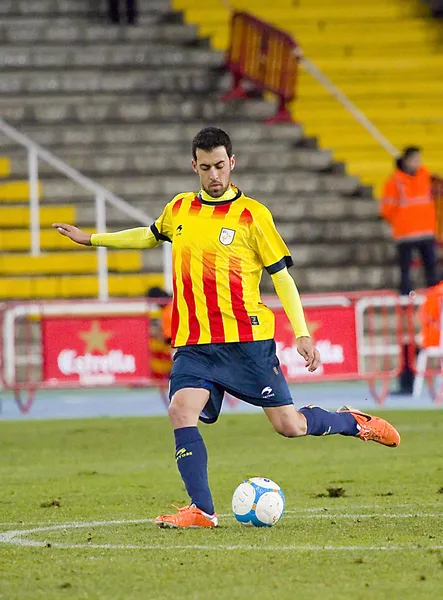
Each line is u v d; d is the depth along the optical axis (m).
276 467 33.91
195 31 92.62
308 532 22.55
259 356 23.33
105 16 93.62
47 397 63.34
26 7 92.56
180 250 23.41
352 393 60.03
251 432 44.09
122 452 38.72
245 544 21.31
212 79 88.44
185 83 87.88
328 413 24.97
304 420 24.41
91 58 88.12
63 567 19.61
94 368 53.72
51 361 53.44
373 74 94.38
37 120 83.38
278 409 23.83
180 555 20.38
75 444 41.16
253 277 23.39
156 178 79.69
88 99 85.81
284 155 83.81
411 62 95.50
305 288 76.44
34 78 85.56
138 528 23.67
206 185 23.38
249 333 23.25
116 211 77.44
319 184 82.44
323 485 29.95
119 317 53.97
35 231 73.38
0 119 82.38
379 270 77.50
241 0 97.31
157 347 54.41
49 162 72.94
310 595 17.12
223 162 23.28
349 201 81.25
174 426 23.39
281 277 23.41
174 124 84.94
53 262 73.88
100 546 21.53
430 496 27.61
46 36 89.88
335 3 99.19
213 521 23.36
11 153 80.06
